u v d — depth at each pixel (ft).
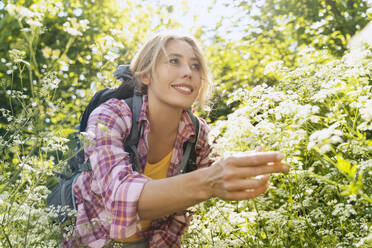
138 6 20.08
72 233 5.14
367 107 4.44
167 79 5.24
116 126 5.06
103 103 5.41
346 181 5.58
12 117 5.78
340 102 5.99
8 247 4.85
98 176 4.46
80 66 15.37
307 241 5.84
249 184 3.35
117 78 5.91
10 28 16.33
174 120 5.59
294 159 5.29
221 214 6.04
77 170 5.74
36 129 4.99
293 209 6.31
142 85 5.68
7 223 4.82
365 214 5.74
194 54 5.56
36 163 5.16
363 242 4.61
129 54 15.53
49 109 5.00
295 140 4.39
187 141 5.92
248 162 3.28
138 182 3.97
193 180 3.59
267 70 8.38
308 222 5.87
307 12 19.34
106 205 4.23
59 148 5.22
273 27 18.56
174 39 5.42
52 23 18.06
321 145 3.58
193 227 6.30
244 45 18.58
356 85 6.12
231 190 3.38
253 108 5.47
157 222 5.93
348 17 16.61
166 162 5.92
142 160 5.54
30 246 4.88
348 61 6.50
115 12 21.61
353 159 5.60
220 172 3.39
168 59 5.27
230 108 14.79
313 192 6.81
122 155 4.55
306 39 18.04
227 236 6.49
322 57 8.63
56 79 5.23
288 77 7.88
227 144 4.29
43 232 5.02
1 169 5.81
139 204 3.87
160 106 5.42
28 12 4.13
